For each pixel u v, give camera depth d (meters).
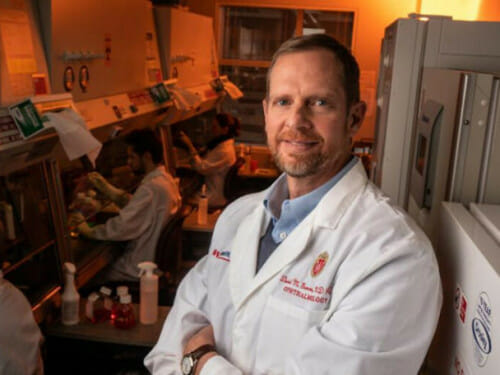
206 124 5.64
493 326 0.79
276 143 1.04
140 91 3.26
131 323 2.17
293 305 1.04
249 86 5.75
